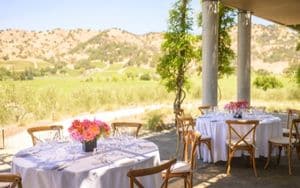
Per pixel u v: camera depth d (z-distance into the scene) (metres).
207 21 8.55
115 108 13.80
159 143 7.91
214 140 6.02
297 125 6.28
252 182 5.21
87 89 13.53
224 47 10.70
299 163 6.22
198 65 10.45
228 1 8.73
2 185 3.29
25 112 10.35
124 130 5.36
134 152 3.65
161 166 2.93
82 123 3.59
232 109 6.32
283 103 16.19
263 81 20.84
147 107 14.20
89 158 3.44
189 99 16.72
